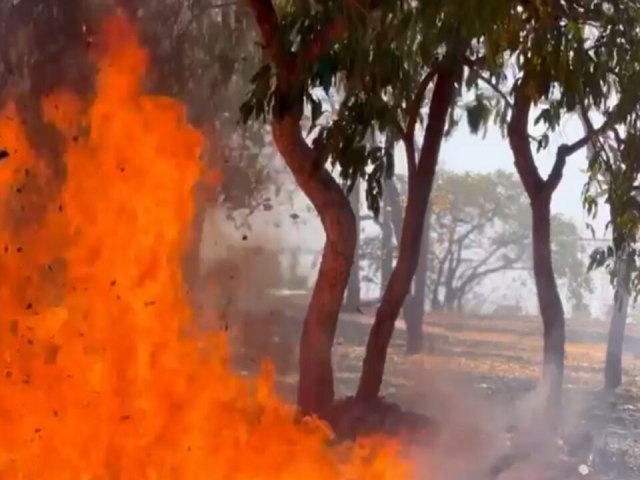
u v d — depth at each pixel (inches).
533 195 405.7
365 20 300.7
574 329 908.6
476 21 291.6
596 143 405.4
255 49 365.4
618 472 344.8
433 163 354.6
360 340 722.8
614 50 355.3
